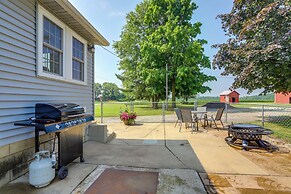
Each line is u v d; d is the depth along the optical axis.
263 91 9.62
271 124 8.30
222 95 37.72
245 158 4.01
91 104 6.20
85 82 5.62
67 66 4.54
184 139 5.84
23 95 3.13
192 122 7.07
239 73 9.05
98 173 3.17
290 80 7.20
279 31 6.91
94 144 5.22
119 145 5.13
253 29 7.48
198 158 4.00
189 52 15.95
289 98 27.67
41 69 3.53
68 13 4.05
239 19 9.61
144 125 8.83
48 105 3.04
